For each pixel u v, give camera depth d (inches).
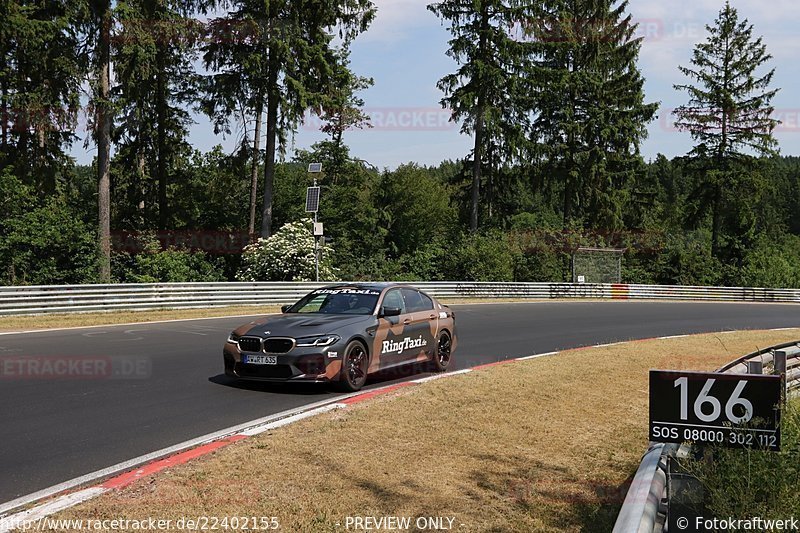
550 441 272.4
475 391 354.9
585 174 1814.7
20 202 1078.4
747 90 1950.1
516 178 1844.2
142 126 1528.1
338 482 211.5
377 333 372.5
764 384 174.2
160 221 1589.6
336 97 1350.9
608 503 205.9
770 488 167.9
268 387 364.5
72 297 729.0
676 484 174.1
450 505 197.9
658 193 2160.4
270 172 1334.9
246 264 1289.4
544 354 512.7
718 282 1785.2
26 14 1138.7
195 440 260.2
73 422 283.1
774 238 2728.8
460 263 1384.1
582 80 1764.3
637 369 455.5
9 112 1162.0
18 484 206.8
